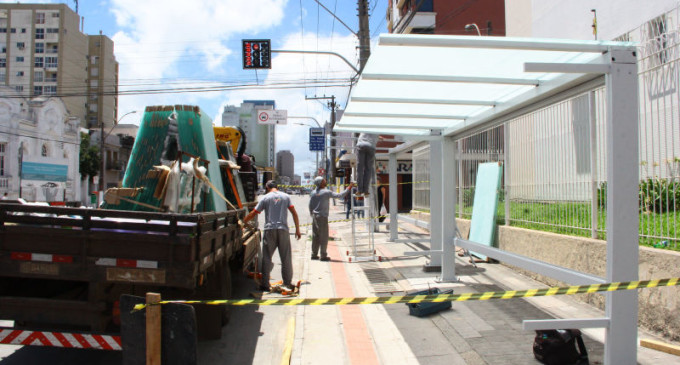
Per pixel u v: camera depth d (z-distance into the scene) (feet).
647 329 15.88
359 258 32.86
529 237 24.32
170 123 17.72
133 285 12.89
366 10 52.01
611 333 11.46
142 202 16.83
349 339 16.63
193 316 10.55
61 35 264.11
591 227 19.67
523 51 12.76
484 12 111.04
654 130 17.24
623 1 36.86
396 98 17.79
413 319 18.72
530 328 11.59
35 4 263.90
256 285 25.59
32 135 129.39
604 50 11.57
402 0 121.29
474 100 18.47
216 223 14.64
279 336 17.47
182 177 15.44
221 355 15.55
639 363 13.14
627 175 11.34
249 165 32.81
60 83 264.11
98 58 291.17
